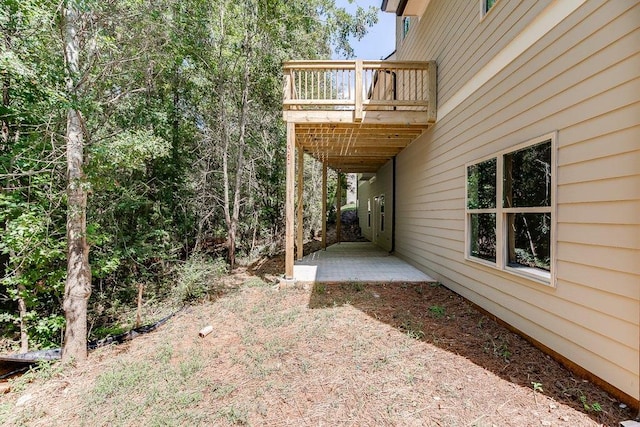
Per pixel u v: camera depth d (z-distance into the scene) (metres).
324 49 9.31
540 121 2.95
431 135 5.98
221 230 10.17
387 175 10.22
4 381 3.26
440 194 5.53
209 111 9.52
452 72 4.99
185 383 2.72
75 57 3.75
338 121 5.66
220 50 7.91
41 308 5.73
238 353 3.25
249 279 6.68
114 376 2.94
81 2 3.53
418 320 3.90
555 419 2.02
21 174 4.16
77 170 3.79
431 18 6.05
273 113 10.08
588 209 2.40
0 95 4.54
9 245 4.43
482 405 2.19
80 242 3.76
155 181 8.60
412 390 2.41
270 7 7.62
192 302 5.34
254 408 2.31
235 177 9.74
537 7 2.99
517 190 3.36
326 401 2.34
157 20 4.96
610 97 2.22
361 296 5.00
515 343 3.13
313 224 14.45
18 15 3.34
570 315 2.58
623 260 2.12
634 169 2.05
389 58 10.98
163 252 8.05
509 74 3.45
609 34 2.23
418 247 6.89
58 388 2.96
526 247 3.25
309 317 4.15
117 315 6.06
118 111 6.78
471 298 4.40
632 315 2.06
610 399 2.17
